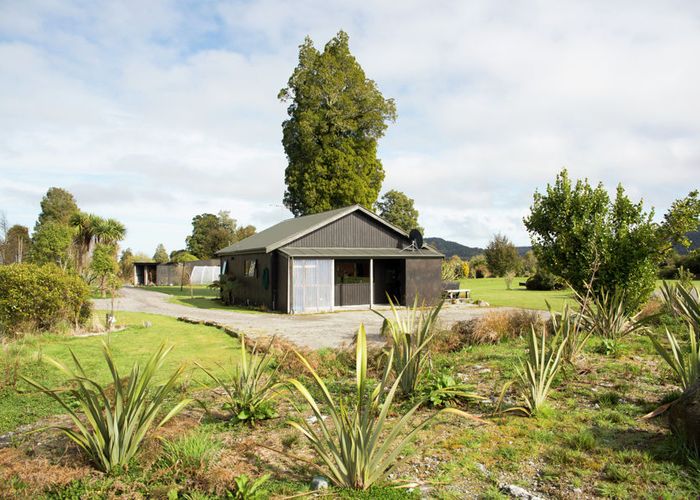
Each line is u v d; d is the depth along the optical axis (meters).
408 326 6.07
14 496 3.45
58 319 12.63
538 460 3.82
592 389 5.64
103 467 3.83
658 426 4.35
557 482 3.44
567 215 10.71
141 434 3.97
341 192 32.84
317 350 9.26
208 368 8.26
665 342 8.20
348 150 33.31
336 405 5.70
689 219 9.45
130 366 8.55
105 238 31.14
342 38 34.91
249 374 5.43
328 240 20.98
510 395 5.59
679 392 5.10
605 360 7.06
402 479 3.54
